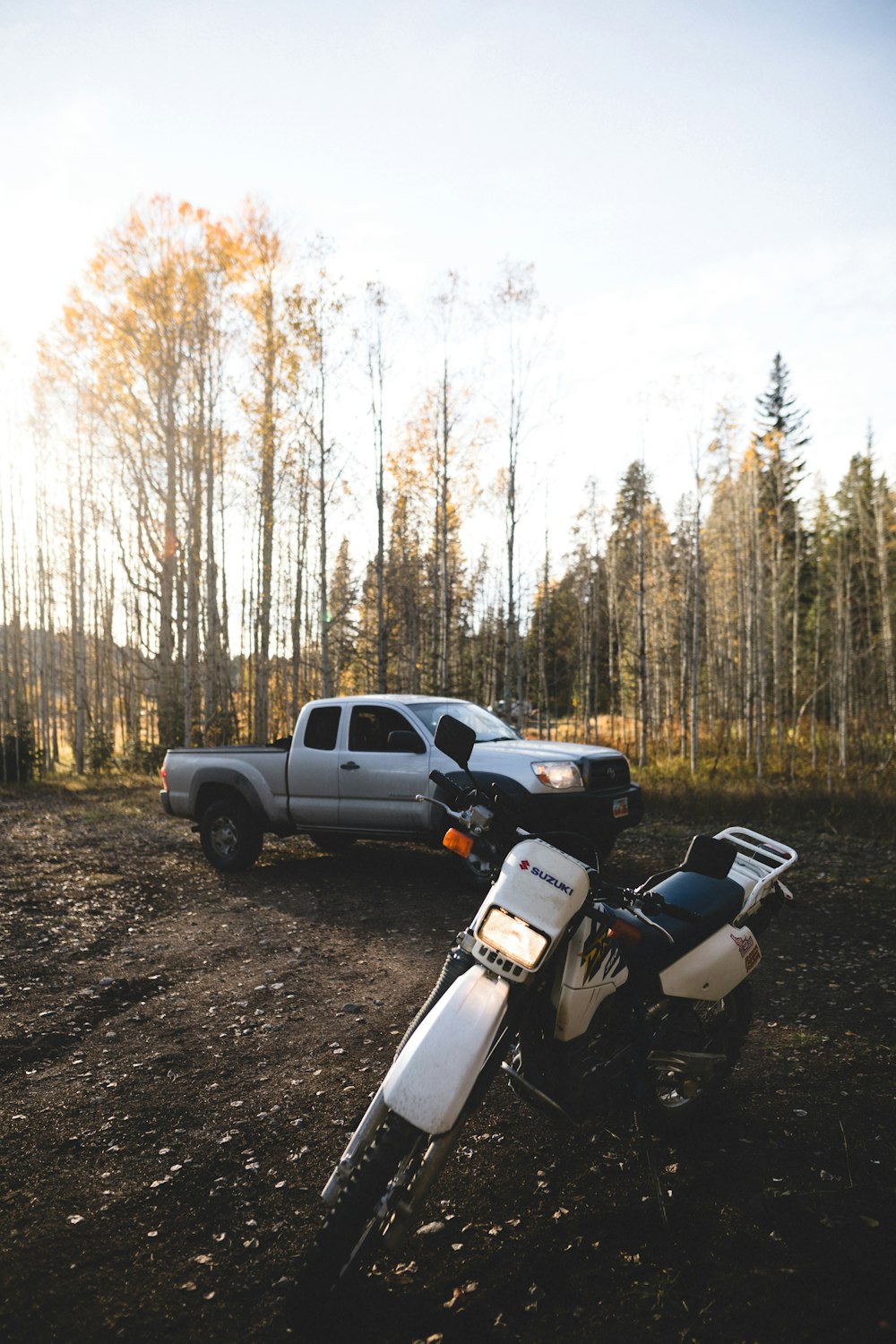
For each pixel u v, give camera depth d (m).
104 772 21.67
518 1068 2.74
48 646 27.06
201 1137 3.28
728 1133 3.28
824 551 37.34
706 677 34.59
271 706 28.81
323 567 19.48
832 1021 4.49
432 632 29.05
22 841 10.43
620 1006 2.87
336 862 8.70
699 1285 2.41
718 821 12.48
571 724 35.66
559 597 37.78
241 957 5.59
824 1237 2.62
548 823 7.00
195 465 20.17
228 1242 2.62
